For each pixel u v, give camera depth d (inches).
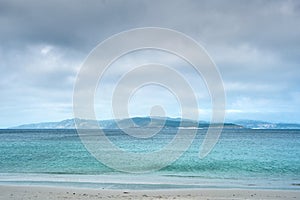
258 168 1091.3
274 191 631.2
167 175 930.7
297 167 1106.7
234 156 1444.4
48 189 637.3
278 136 3826.3
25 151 1700.3
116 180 807.1
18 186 671.8
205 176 909.8
